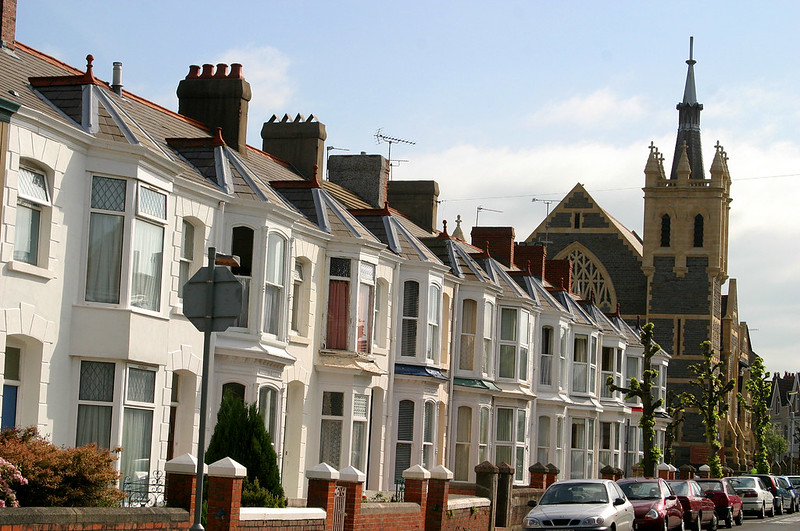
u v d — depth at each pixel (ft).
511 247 193.98
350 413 115.96
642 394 205.05
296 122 145.48
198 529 57.57
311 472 81.41
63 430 81.41
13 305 75.92
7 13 94.02
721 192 332.80
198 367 96.73
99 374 83.30
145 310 86.07
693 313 330.54
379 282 129.70
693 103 383.24
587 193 342.03
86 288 82.94
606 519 103.71
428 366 136.26
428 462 136.67
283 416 108.37
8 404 78.28
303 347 112.98
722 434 337.31
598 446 206.08
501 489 123.95
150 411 88.12
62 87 87.25
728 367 385.29
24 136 76.48
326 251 117.19
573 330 192.85
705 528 150.82
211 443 87.04
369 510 88.58
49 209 79.46
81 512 57.67
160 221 88.43
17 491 64.75
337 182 159.94
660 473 221.25
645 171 337.11
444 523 101.91
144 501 82.99
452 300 147.84
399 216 164.76
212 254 58.49
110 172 83.76
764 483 208.23
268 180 122.21
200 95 122.72
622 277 337.31
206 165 103.86
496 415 160.86
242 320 102.22
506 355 164.25
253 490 83.30
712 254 330.75
